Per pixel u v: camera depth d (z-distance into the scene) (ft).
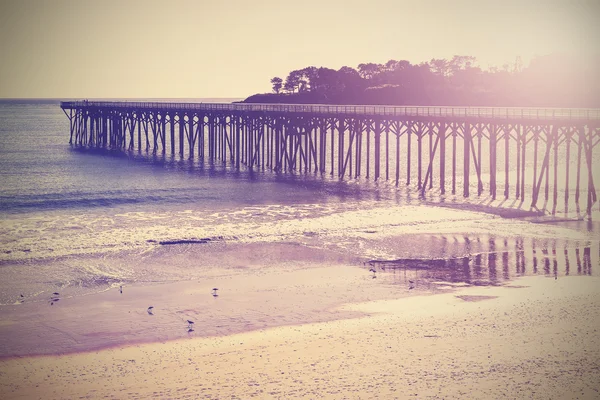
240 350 76.33
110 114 330.34
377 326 82.89
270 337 80.12
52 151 315.78
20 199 180.75
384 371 69.67
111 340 80.02
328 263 112.57
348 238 129.80
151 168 248.52
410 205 164.14
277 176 221.46
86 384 68.59
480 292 95.91
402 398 63.72
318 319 86.02
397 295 95.35
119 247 123.95
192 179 216.33
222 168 245.04
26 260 114.93
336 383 67.10
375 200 172.04
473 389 65.36
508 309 87.97
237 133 247.70
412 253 118.21
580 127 157.69
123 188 198.70
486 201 168.55
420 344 76.48
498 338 77.92
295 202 170.71
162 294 97.04
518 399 63.36
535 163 168.55
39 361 74.23
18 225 145.38
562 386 65.87
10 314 88.74
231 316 87.66
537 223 141.79
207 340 79.61
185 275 106.42
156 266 111.55
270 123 239.71
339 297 94.73
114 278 104.83
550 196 175.32
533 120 164.14
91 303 93.15
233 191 189.47
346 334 80.38
